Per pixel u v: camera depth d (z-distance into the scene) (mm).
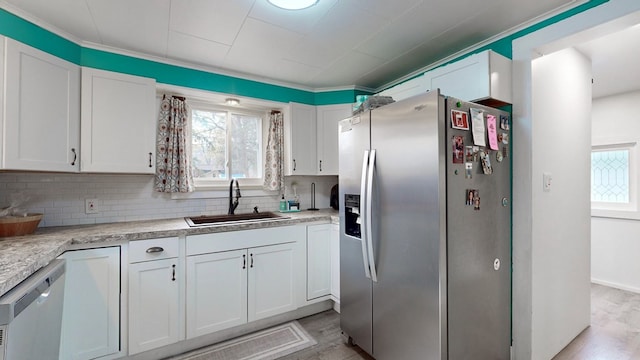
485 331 1690
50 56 1795
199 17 1778
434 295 1467
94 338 1722
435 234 1458
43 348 1199
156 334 1895
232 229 2170
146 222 2312
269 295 2336
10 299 982
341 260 2213
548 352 1951
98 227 2049
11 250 1392
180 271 1980
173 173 2496
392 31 1964
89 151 2006
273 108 3098
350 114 3033
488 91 1724
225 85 2658
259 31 1955
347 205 2152
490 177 1726
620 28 1557
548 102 1955
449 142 1496
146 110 2227
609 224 3389
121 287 1800
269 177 3041
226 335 2205
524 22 1839
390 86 3016
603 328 2387
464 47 2207
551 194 1966
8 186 1972
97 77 2039
